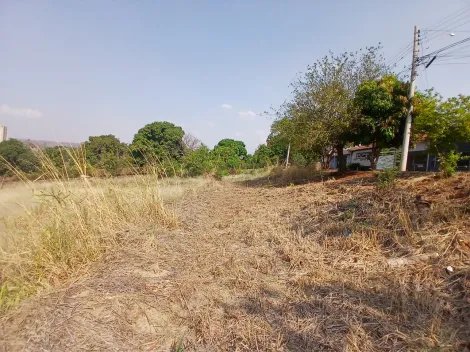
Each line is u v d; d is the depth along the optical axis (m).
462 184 4.32
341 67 10.14
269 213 5.27
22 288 2.21
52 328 1.80
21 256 2.53
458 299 2.10
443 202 3.68
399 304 2.07
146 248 3.25
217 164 19.27
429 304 2.03
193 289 2.39
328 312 2.04
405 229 3.22
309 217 4.52
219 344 1.75
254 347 1.71
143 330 1.87
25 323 1.83
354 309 2.05
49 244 2.69
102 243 3.17
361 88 9.34
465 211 3.31
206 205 7.07
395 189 4.82
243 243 3.72
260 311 2.09
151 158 5.78
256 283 2.52
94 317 1.93
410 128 9.20
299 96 10.43
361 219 3.89
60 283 2.40
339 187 6.63
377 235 3.29
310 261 2.97
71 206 3.25
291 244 3.45
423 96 9.05
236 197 8.43
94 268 2.69
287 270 2.84
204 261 3.02
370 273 2.61
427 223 3.26
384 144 10.31
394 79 9.69
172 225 4.32
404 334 1.75
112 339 1.75
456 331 1.74
